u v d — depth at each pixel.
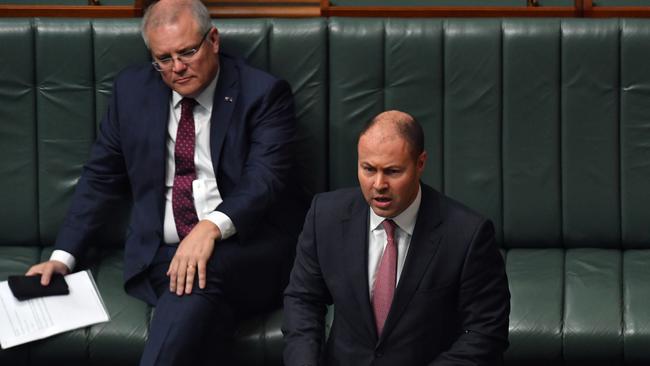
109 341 11.50
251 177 11.71
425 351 9.41
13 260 12.76
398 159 8.77
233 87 12.10
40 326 11.39
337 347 9.67
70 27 12.85
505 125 12.70
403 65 12.68
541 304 11.80
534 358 11.61
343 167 12.84
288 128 12.12
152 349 10.77
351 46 12.69
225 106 12.03
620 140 12.62
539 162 12.71
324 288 9.80
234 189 11.81
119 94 12.34
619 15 13.20
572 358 11.56
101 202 12.39
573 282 12.10
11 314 11.48
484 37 12.59
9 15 13.41
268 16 14.12
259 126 12.02
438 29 12.65
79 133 12.99
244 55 12.77
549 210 12.74
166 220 12.10
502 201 12.80
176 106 12.17
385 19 12.76
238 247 11.58
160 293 11.88
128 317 11.64
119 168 12.50
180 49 11.53
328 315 11.84
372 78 12.73
